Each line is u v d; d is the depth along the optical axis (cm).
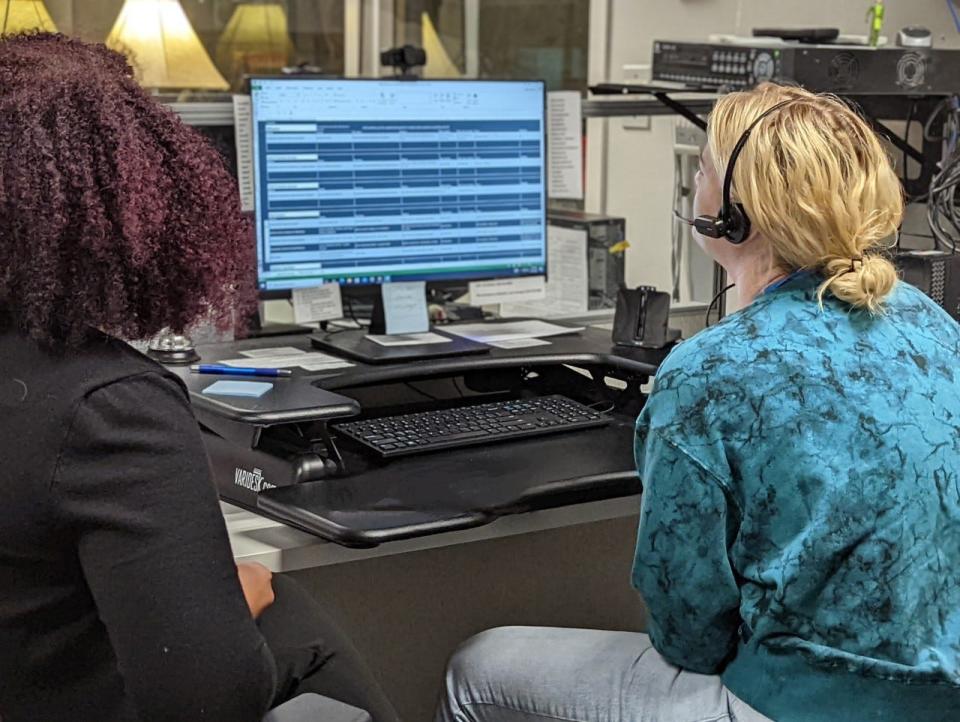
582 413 180
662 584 130
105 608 95
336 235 189
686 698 135
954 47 235
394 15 468
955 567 128
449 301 238
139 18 365
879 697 123
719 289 239
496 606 216
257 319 215
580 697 143
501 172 200
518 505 147
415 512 142
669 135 332
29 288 95
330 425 169
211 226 103
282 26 467
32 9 268
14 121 95
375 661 207
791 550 123
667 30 356
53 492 93
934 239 211
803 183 127
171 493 96
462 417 175
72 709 102
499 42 448
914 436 123
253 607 124
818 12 276
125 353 100
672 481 126
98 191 95
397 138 191
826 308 128
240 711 99
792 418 123
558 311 255
